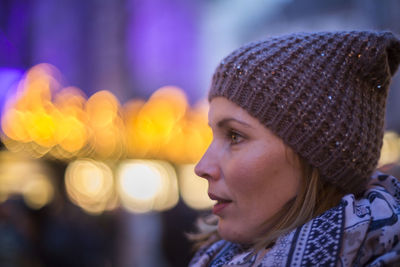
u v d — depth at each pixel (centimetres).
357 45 110
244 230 112
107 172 1723
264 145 110
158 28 2230
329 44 111
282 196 111
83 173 1552
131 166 1841
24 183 612
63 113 1931
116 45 2364
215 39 2045
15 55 638
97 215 588
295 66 109
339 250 96
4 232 357
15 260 354
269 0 1384
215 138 117
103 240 506
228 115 113
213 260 129
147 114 1998
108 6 2414
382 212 103
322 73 109
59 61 2347
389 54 119
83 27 2436
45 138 1529
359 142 110
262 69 109
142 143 1962
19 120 1195
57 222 431
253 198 110
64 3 2364
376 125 115
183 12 2152
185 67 2167
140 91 2259
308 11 1151
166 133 1919
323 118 107
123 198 1257
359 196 119
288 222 109
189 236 151
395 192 119
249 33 1666
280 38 115
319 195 114
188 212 511
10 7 1936
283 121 108
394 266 92
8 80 627
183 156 1773
